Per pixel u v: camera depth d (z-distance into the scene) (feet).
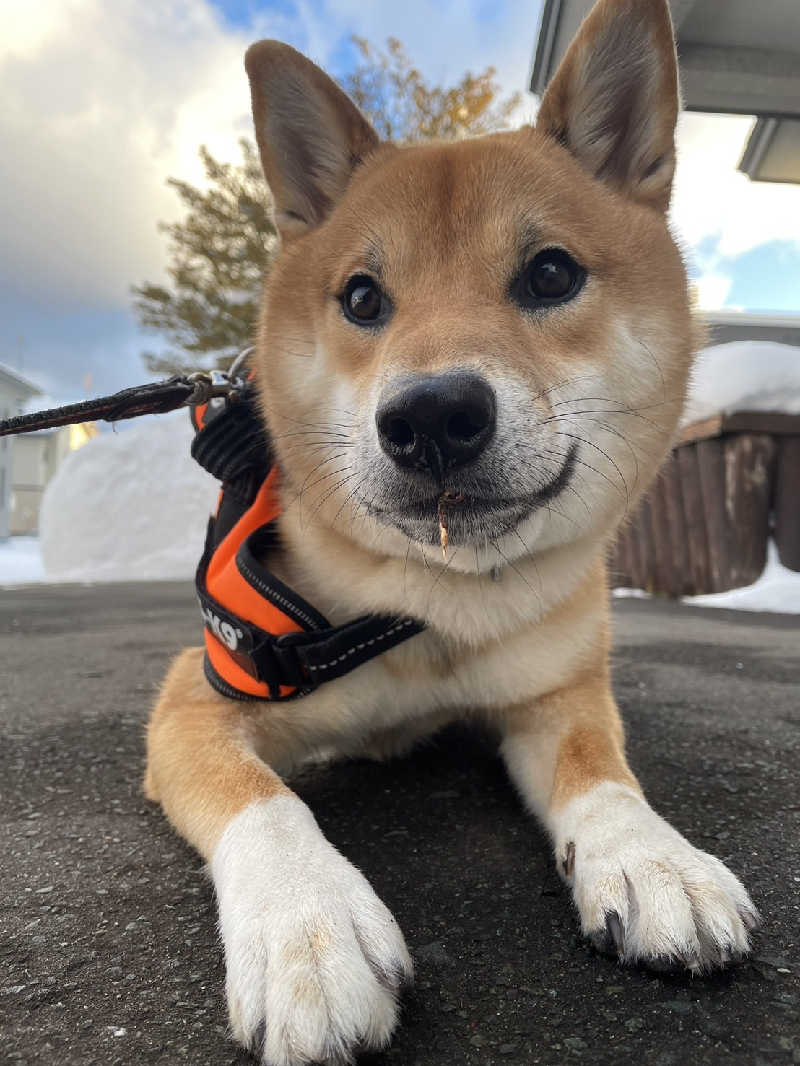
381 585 1.00
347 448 1.01
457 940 0.67
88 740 1.33
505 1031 0.55
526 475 0.85
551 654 1.05
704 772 1.09
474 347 0.87
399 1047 0.54
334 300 1.09
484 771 1.12
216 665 1.01
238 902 0.66
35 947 0.67
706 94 3.73
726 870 0.69
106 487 6.37
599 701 1.07
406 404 0.80
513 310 0.99
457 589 0.99
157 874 0.82
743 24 3.33
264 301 1.23
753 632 2.56
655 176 1.18
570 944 0.67
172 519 6.38
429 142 1.27
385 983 0.58
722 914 0.63
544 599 1.03
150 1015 0.58
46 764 1.20
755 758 1.15
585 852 0.73
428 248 1.03
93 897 0.77
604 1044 0.54
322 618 0.98
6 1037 0.55
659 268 1.11
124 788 1.09
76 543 6.30
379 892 0.76
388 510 0.89
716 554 3.51
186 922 0.72
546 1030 0.55
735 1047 0.53
